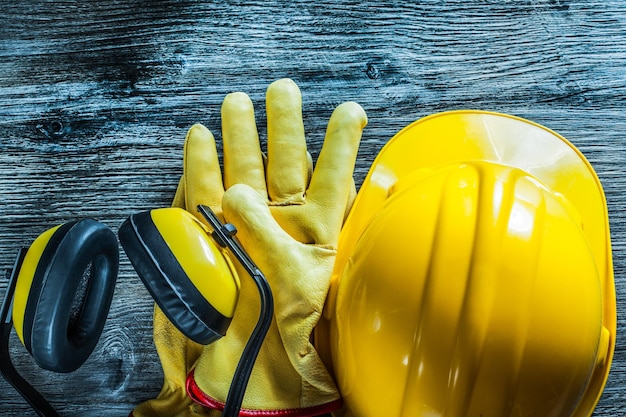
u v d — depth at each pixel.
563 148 0.74
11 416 0.84
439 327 0.54
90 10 0.86
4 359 0.58
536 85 0.87
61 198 0.85
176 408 0.73
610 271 0.71
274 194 0.69
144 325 0.84
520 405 0.55
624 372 0.83
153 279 0.52
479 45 0.87
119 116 0.86
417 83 0.87
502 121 0.75
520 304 0.53
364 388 0.61
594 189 0.73
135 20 0.86
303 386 0.66
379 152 0.81
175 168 0.85
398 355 0.56
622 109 0.87
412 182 0.72
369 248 0.60
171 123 0.86
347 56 0.87
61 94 0.86
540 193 0.61
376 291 0.57
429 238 0.56
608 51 0.87
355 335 0.60
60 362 0.54
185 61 0.86
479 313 0.53
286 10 0.87
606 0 0.87
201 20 0.86
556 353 0.54
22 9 0.86
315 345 0.69
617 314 0.84
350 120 0.68
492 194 0.58
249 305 0.67
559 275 0.55
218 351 0.66
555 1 0.87
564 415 0.58
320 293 0.65
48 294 0.51
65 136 0.86
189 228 0.54
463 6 0.87
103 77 0.86
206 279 0.53
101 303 0.60
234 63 0.86
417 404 0.57
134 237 0.53
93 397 0.84
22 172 0.85
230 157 0.69
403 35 0.87
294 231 0.68
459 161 0.74
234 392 0.53
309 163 0.73
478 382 0.54
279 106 0.69
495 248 0.54
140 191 0.85
